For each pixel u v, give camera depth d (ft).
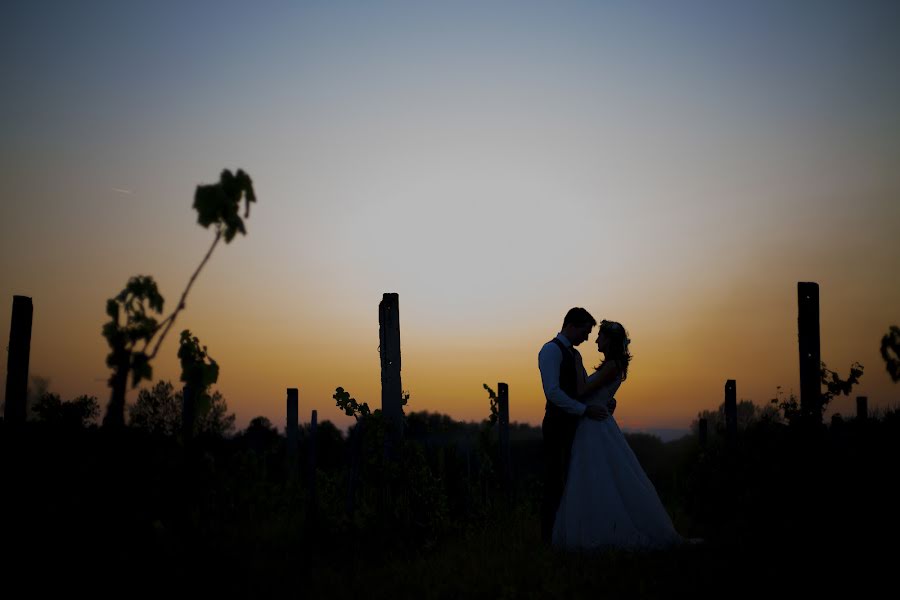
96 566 16.72
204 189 14.33
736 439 35.06
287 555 23.97
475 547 27.17
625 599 18.02
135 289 14.67
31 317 23.07
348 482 29.27
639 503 26.08
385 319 30.40
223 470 20.81
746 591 17.81
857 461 23.35
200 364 18.29
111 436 17.69
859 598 16.87
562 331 27.84
